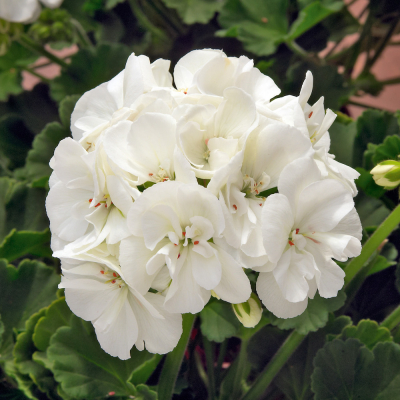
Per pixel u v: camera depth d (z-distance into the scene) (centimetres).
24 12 49
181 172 34
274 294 36
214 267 35
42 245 49
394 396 41
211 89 37
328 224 36
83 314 37
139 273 35
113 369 43
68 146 36
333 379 42
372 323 43
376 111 50
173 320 36
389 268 48
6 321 45
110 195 35
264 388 42
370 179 47
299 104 36
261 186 36
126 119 36
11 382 45
